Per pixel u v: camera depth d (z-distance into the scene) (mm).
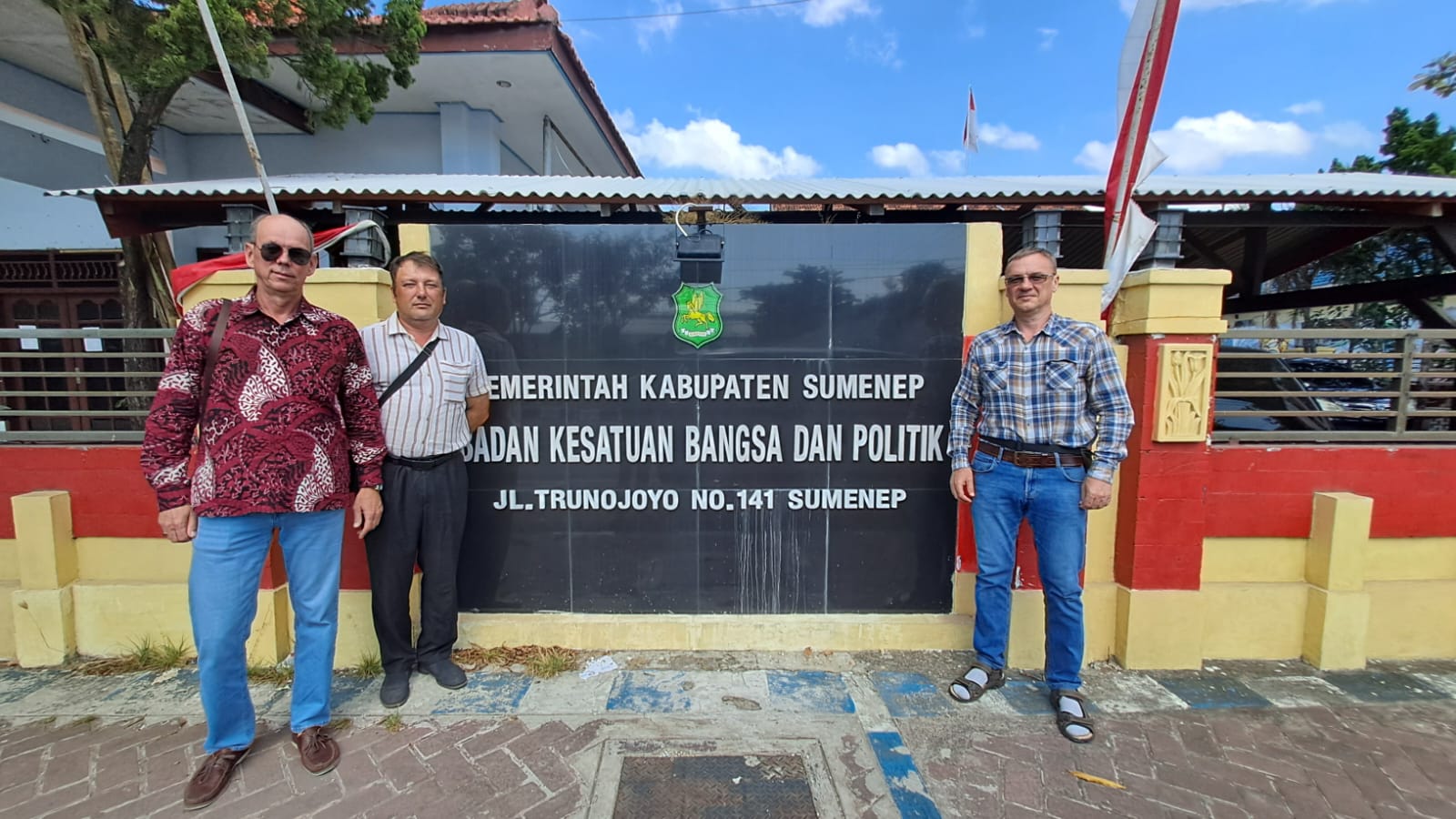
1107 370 2617
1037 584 3256
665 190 4113
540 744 2553
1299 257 6918
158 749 2539
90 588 3264
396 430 2670
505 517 3322
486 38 6562
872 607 3377
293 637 3314
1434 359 3375
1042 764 2465
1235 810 2230
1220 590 3303
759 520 3328
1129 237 3318
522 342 3221
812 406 3270
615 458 3283
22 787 2314
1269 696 2979
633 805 2215
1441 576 3451
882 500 3316
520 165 9539
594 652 3295
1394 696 2990
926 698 2912
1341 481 3344
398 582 2795
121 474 3291
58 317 7086
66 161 7102
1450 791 2336
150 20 4438
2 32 5910
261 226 2094
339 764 2432
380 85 5738
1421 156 9039
